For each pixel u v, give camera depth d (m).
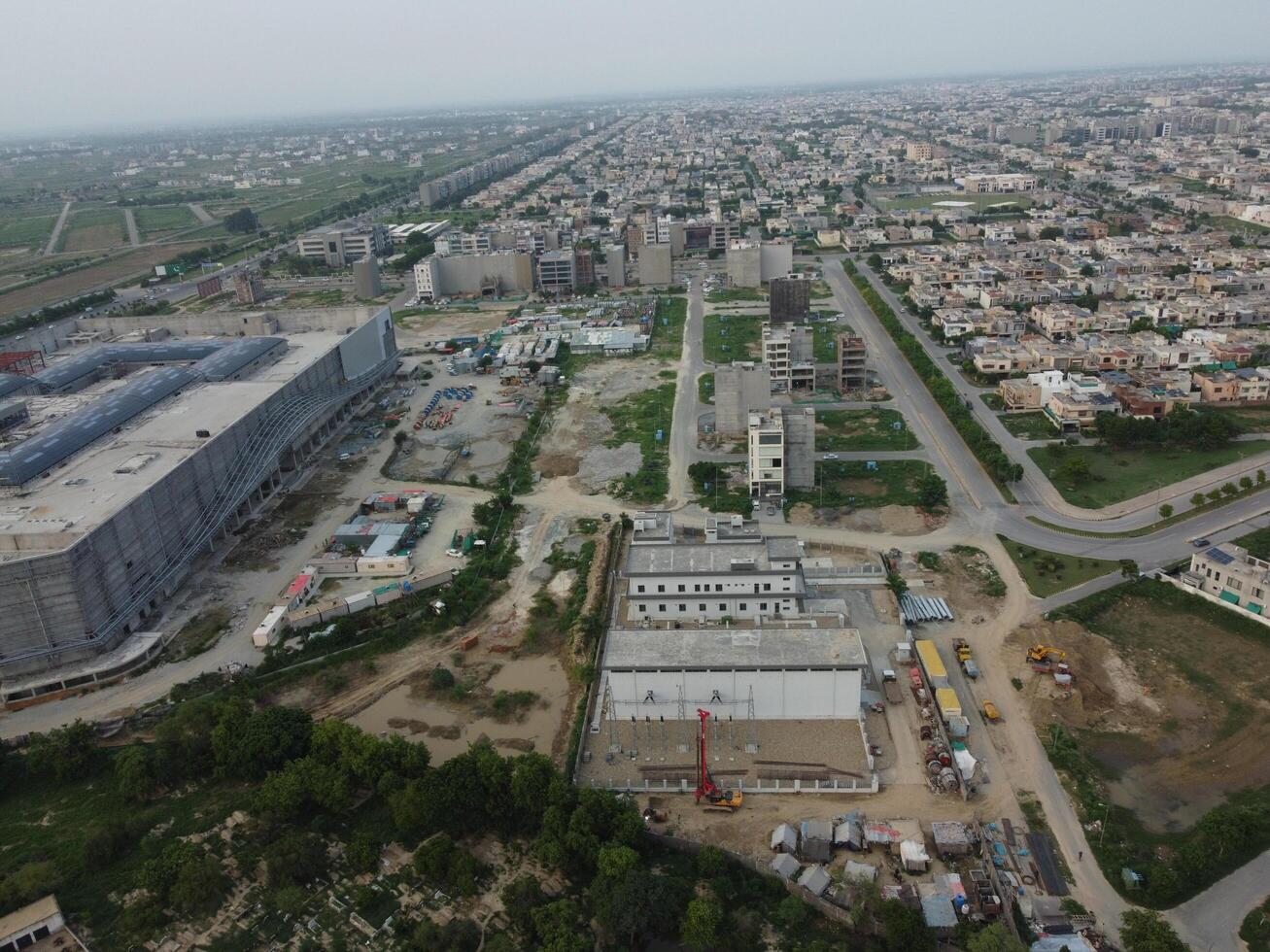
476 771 128.50
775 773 133.62
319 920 113.06
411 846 124.12
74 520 176.00
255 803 130.12
